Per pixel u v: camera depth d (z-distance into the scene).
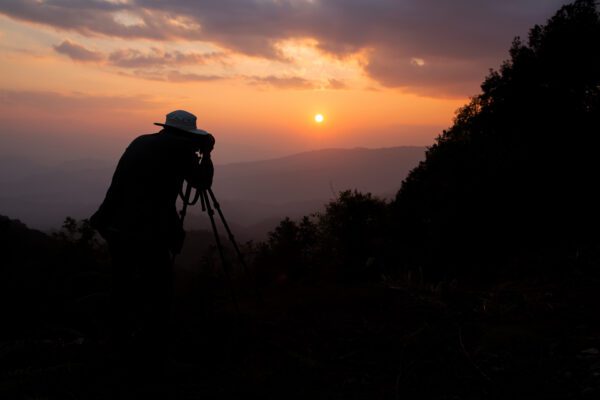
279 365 3.73
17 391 3.32
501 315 4.66
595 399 2.79
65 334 4.77
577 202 8.84
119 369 3.62
